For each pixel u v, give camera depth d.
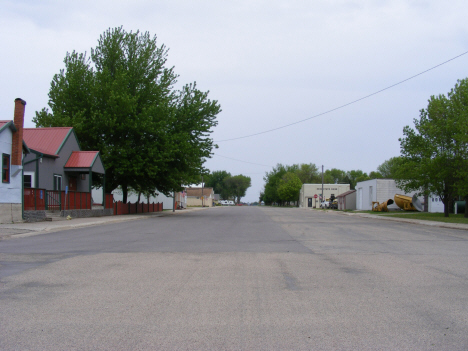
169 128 38.56
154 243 14.13
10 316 5.64
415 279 8.12
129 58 39.28
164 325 5.27
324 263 10.00
